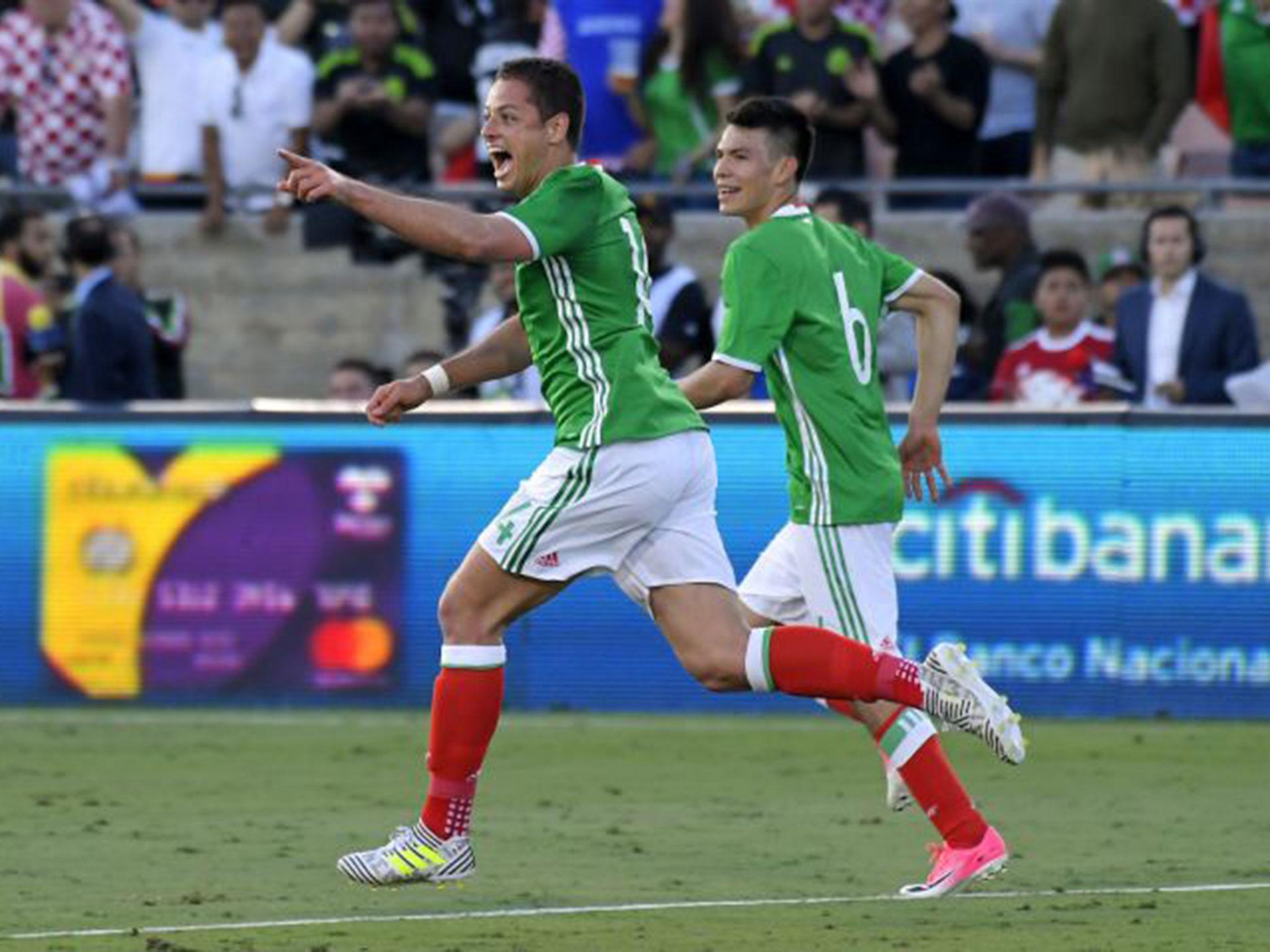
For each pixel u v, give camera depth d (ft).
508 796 108.58
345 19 193.16
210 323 184.03
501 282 158.92
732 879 86.17
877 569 81.92
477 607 77.10
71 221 155.43
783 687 75.31
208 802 106.32
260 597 139.13
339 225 183.42
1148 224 146.30
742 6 185.98
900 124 176.35
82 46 180.14
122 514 139.44
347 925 75.66
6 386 156.97
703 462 76.64
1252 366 146.10
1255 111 175.52
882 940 72.38
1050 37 174.81
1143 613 134.82
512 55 188.24
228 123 181.78
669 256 177.37
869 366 82.07
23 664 140.05
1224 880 85.87
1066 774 116.16
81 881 85.35
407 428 137.90
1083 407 134.92
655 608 76.64
